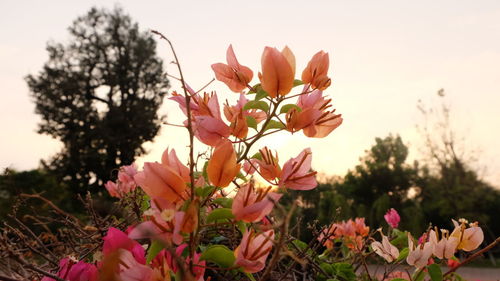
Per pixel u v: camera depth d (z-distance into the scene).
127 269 0.24
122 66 8.99
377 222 7.09
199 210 0.25
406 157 8.26
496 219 6.75
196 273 0.25
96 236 0.48
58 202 3.41
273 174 0.30
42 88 8.70
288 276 0.46
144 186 0.25
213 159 0.26
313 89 0.34
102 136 8.25
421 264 0.40
